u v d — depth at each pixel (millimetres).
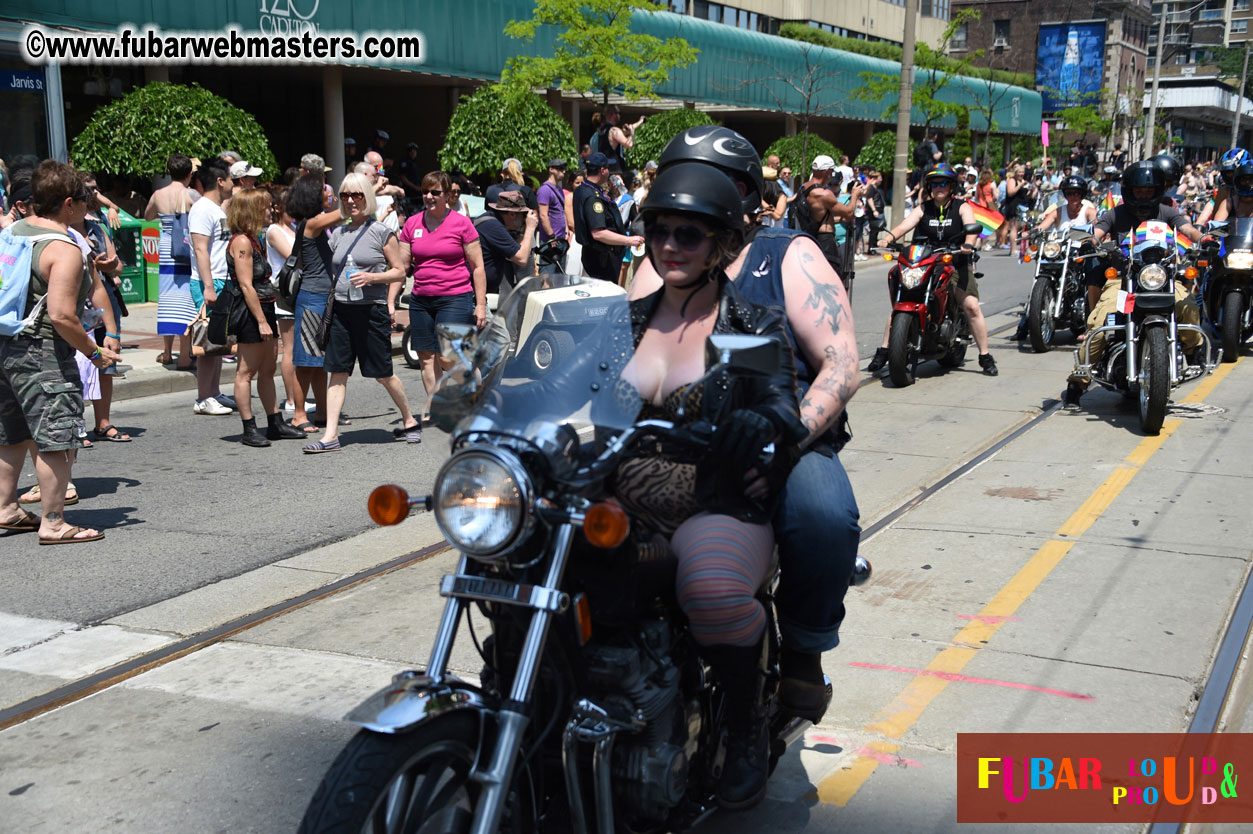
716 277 2621
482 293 7891
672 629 2520
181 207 9930
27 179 7309
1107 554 5074
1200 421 7789
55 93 12914
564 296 2531
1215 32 80500
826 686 2973
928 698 3727
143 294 14633
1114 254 7910
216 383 8922
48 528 5547
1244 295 10359
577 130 24812
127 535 5684
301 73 20875
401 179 18734
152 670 4066
